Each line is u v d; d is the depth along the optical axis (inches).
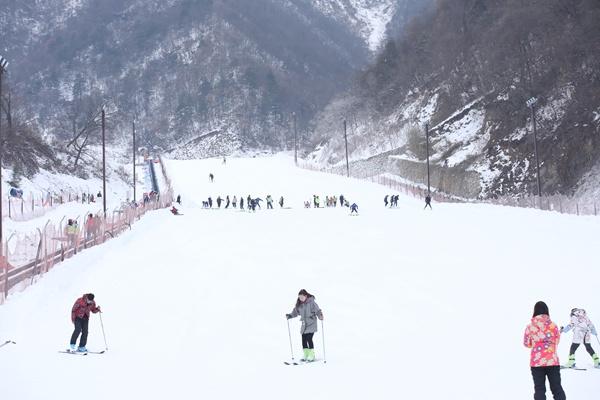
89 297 643.5
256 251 1375.5
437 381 496.1
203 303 884.6
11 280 863.1
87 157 4074.8
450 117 3961.6
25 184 2630.4
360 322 763.4
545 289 887.7
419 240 1469.0
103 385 506.3
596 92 2859.3
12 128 3107.8
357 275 1075.3
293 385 502.0
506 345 617.3
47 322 767.7
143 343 676.1
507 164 3144.7
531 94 3280.0
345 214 2159.2
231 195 3129.9
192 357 613.6
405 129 4512.8
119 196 3540.8
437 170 3649.1
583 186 2581.2
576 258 1117.1
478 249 1293.1
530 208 2095.2
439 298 876.6
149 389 494.9
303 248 1412.4
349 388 485.7
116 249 1378.0
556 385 409.1
